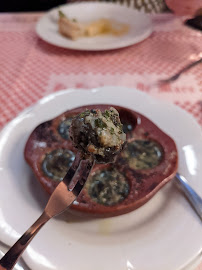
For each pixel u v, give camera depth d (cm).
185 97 25
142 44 33
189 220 15
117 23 35
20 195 16
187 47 32
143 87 26
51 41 31
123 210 15
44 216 13
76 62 30
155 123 20
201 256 13
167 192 16
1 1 52
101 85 27
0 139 19
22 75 28
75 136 13
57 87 26
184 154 18
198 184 16
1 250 14
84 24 35
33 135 18
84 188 15
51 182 15
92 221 15
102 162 14
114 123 14
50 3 49
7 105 24
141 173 16
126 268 13
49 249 13
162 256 13
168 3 31
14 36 34
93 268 13
